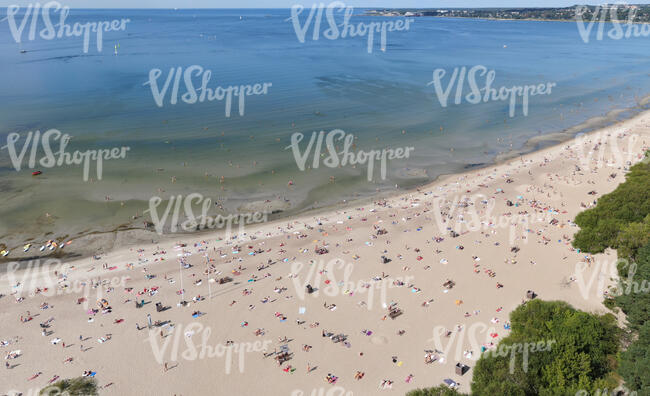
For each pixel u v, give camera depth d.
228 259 71.94
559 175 104.19
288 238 78.62
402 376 49.06
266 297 62.31
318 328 56.53
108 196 93.00
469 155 120.25
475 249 73.81
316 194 97.06
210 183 100.38
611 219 73.25
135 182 99.56
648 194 76.88
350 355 52.22
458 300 61.06
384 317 58.16
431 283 65.06
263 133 131.75
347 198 95.56
